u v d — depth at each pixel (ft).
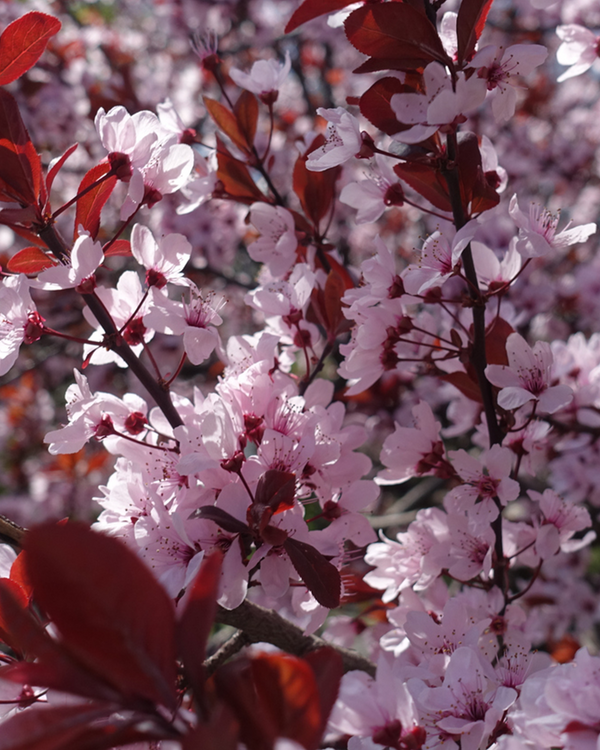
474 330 1.18
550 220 1.17
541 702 0.92
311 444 1.06
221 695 0.75
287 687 0.76
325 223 1.48
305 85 3.40
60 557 0.64
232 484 1.02
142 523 1.05
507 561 1.26
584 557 2.64
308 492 1.13
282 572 1.05
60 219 2.81
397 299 1.20
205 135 2.87
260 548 1.03
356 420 2.54
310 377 1.31
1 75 1.12
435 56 1.09
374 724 0.93
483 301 1.16
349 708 0.93
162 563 1.03
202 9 3.43
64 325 2.82
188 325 1.12
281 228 1.42
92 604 0.67
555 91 3.69
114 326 1.11
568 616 2.50
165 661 0.71
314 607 1.12
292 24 1.14
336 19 1.20
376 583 1.29
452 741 1.00
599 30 1.50
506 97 1.12
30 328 1.09
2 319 1.10
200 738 0.64
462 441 2.70
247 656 0.78
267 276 1.46
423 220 3.42
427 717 1.00
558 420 1.61
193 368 2.95
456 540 1.25
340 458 1.16
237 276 2.96
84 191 1.10
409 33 1.07
